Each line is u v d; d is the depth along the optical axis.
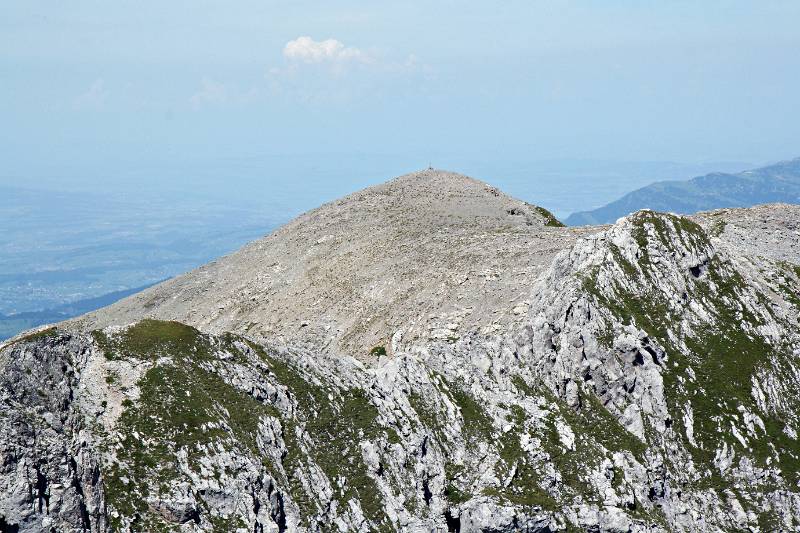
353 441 82.75
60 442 65.56
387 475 81.31
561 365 101.25
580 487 87.38
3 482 60.75
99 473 66.12
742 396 103.69
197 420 73.12
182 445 70.81
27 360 71.62
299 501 74.25
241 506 68.81
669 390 102.31
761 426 101.44
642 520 85.56
